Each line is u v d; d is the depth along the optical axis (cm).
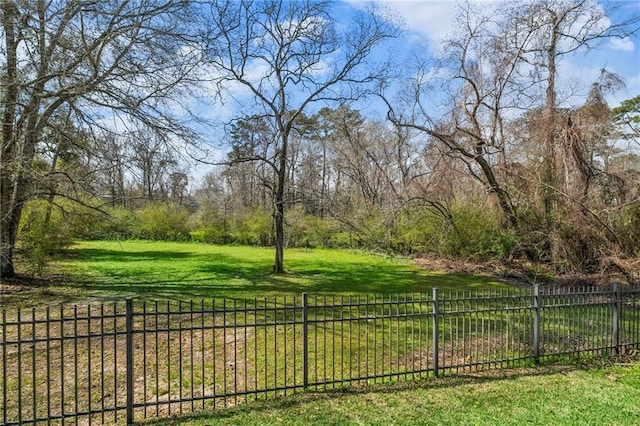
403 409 530
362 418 504
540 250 1811
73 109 1272
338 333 884
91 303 1162
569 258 1712
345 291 1418
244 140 2334
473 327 955
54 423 491
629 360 743
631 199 1662
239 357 731
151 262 2169
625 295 825
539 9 1977
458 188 2245
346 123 3516
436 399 562
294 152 3797
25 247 1508
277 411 519
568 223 1698
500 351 729
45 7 1280
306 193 2386
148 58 1330
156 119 1327
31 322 447
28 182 1373
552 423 501
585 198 1711
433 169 2203
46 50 1292
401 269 1983
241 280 1612
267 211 3272
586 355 758
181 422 490
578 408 543
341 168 3872
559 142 1767
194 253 2670
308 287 1481
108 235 3484
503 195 1952
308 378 639
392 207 2255
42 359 707
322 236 3009
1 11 1204
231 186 3762
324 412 518
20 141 1284
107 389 591
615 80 1739
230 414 511
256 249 3005
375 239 2430
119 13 1286
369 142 3622
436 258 2239
